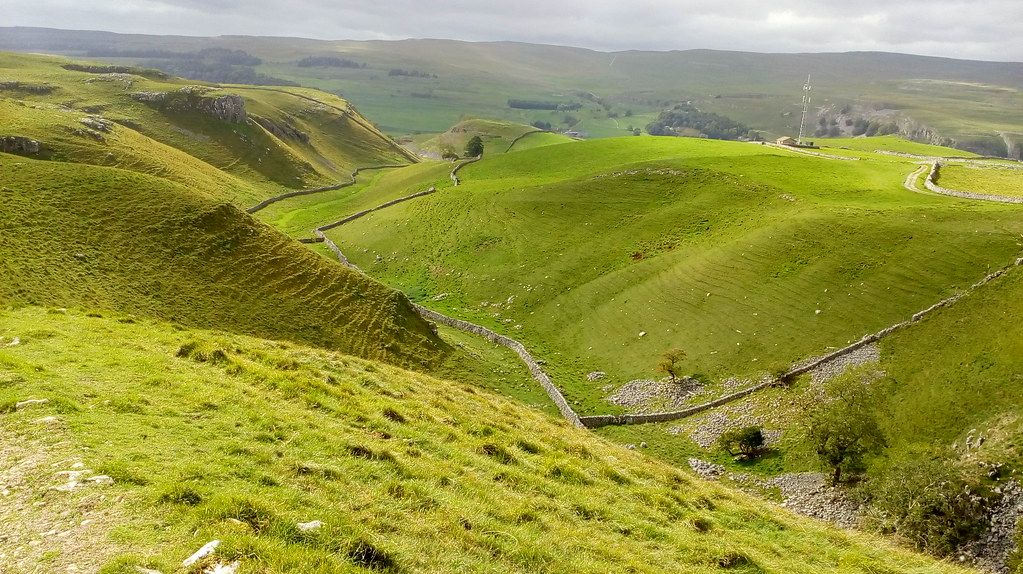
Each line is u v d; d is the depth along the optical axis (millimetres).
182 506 13305
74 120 144875
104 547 11414
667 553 18594
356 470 18609
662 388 59469
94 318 38125
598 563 16281
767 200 90938
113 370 25031
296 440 20094
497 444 25031
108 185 73000
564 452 27828
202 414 21094
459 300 91000
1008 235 61750
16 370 22453
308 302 67000
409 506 16781
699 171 108000
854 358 53875
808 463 45000
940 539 33562
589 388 62938
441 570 13477
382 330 65875
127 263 60656
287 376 27703
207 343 31453
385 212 133375
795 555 21312
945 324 53094
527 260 96000
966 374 46812
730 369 59000
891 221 71438
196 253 66750
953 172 103500
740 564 18422
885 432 45688
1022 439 38156
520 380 64938
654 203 102625
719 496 27766
